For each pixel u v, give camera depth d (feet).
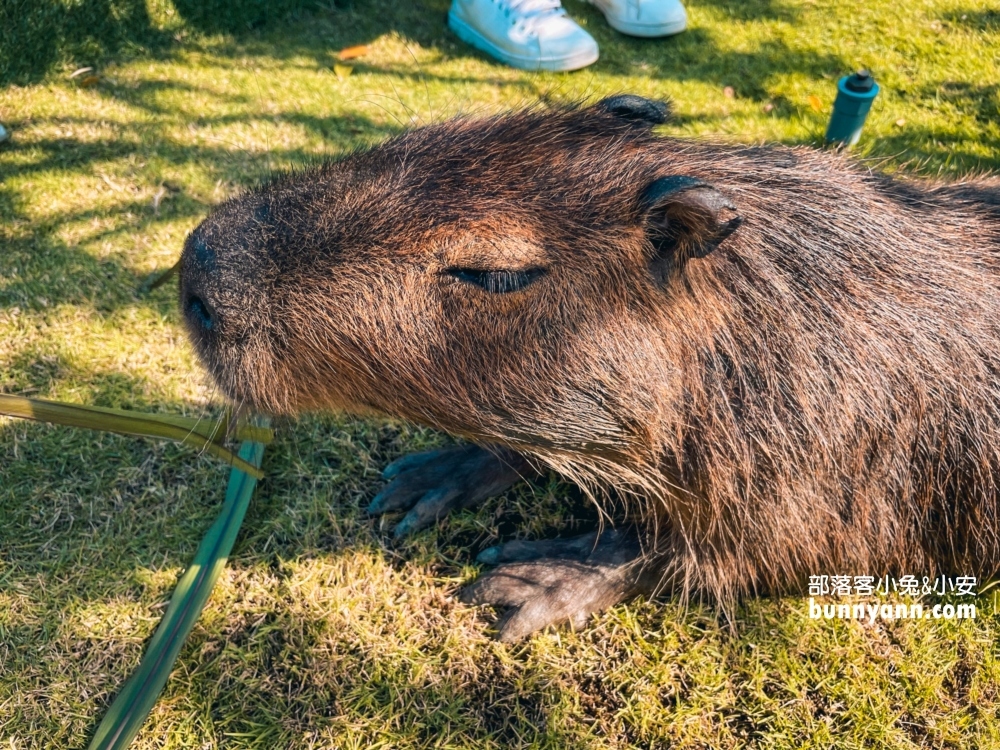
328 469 1.78
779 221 1.33
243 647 1.49
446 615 1.57
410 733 1.41
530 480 1.79
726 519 1.43
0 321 1.97
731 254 1.29
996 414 1.41
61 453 1.74
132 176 2.38
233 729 1.40
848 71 3.05
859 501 1.43
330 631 1.52
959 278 1.41
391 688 1.46
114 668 1.45
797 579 1.56
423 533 1.68
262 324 1.23
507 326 1.21
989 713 1.46
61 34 2.66
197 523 1.67
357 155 1.38
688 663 1.52
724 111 2.83
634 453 1.35
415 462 1.77
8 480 1.69
